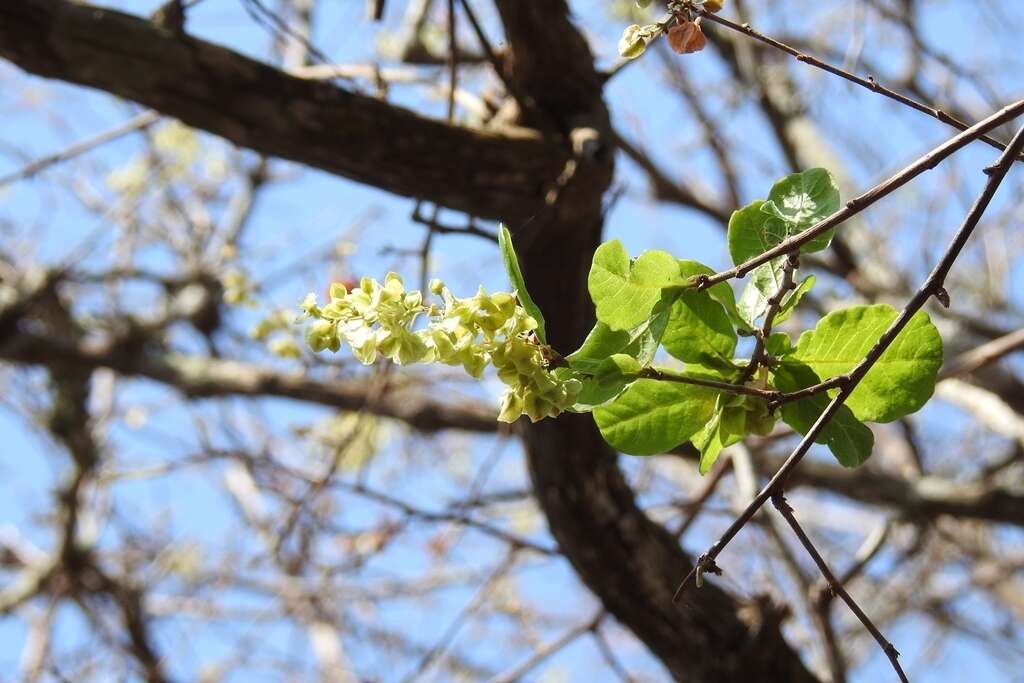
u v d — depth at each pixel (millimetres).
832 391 1747
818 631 3770
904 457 6035
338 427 5738
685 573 3848
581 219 3205
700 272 1709
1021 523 5203
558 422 3568
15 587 6836
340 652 6410
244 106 3117
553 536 3842
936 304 5918
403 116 3188
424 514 4117
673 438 1749
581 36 3346
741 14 6438
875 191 1607
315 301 1630
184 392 6109
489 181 3252
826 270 6215
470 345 1521
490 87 3836
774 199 1811
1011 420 5484
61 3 3033
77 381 6664
